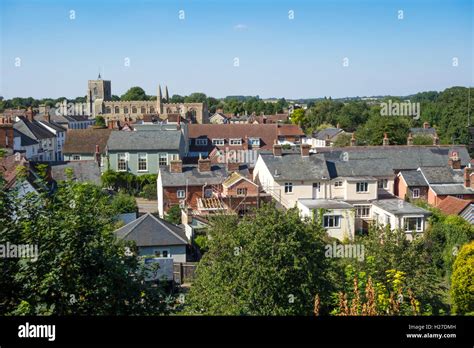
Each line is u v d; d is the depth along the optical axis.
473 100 70.38
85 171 45.50
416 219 38.62
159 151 58.47
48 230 11.50
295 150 54.28
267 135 72.94
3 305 11.09
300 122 121.19
